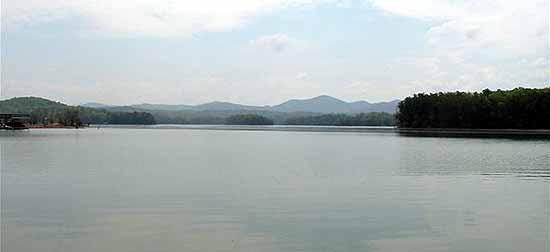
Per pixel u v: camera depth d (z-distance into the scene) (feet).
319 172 139.85
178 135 501.56
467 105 563.89
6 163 163.22
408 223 73.20
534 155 206.39
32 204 86.89
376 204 87.45
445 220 75.36
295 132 636.48
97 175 129.59
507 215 78.89
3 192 100.12
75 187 107.14
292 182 116.78
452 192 101.81
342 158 193.57
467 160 182.29
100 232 67.62
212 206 85.20
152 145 294.46
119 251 59.36
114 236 65.67
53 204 86.84
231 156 204.33
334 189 105.40
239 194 98.02
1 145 275.39
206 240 63.87
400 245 62.18
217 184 112.78
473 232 68.33
